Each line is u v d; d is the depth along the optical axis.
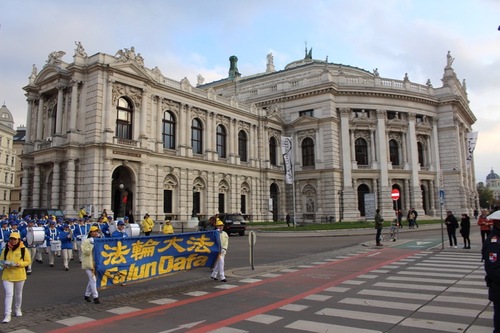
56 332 8.90
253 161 60.16
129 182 43.25
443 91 71.56
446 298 11.11
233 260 21.05
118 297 12.46
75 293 13.38
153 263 13.59
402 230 42.94
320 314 9.77
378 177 64.44
